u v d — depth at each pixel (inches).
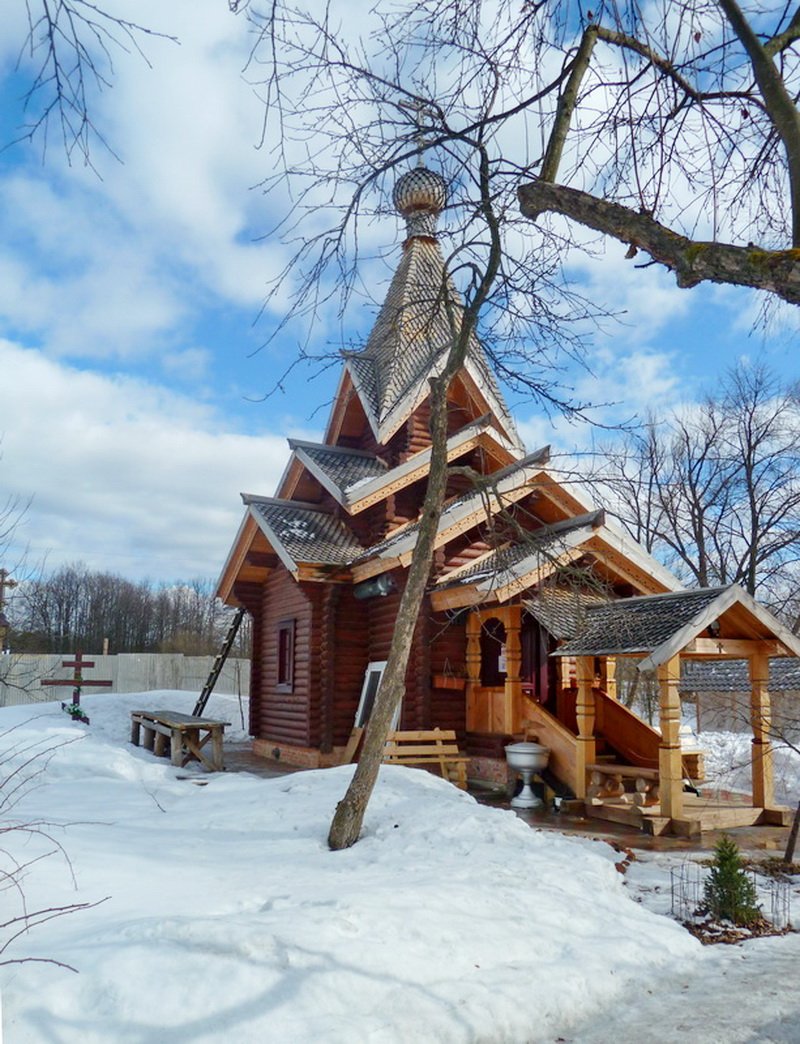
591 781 502.0
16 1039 148.2
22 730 667.4
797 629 917.2
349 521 723.4
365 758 337.1
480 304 347.9
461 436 671.8
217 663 880.3
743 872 298.2
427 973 199.5
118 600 2630.4
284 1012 168.1
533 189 215.6
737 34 185.2
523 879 277.0
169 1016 161.3
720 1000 213.8
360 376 762.2
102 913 213.9
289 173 284.7
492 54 257.4
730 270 162.7
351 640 689.0
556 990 204.5
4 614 905.5
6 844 280.7
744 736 863.7
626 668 1057.5
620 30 229.8
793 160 176.1
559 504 621.9
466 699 633.0
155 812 406.0
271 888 250.7
